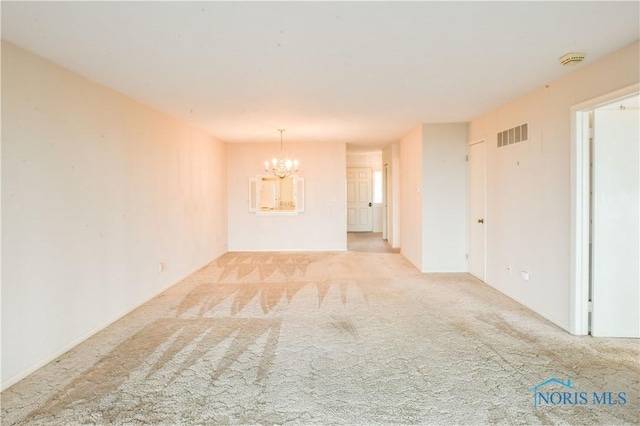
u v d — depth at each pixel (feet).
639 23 7.99
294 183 27.27
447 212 19.85
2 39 8.43
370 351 10.30
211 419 7.27
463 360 9.71
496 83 12.32
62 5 6.98
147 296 15.08
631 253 10.93
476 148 18.52
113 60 9.91
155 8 7.14
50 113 9.87
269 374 9.04
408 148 23.06
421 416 7.33
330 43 8.93
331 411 7.52
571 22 7.93
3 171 8.43
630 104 10.47
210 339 11.19
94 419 7.28
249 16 7.52
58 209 10.14
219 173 25.21
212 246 23.65
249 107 15.47
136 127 14.29
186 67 10.52
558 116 11.89
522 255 14.24
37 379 8.84
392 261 23.32
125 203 13.50
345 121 18.74
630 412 7.45
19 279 8.84
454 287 16.97
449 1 6.98
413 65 10.52
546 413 7.41
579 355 9.91
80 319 10.98
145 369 9.30
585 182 10.98
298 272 20.25
